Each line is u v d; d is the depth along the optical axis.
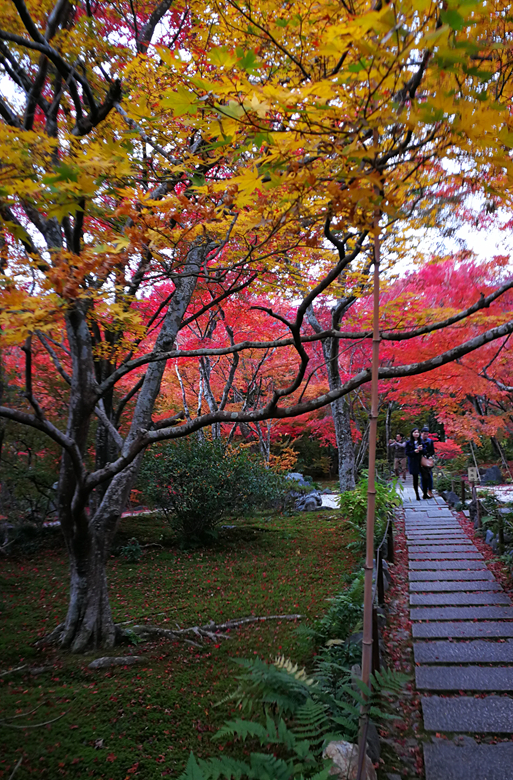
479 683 3.78
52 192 2.28
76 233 3.35
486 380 6.04
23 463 10.74
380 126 1.74
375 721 3.42
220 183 2.32
